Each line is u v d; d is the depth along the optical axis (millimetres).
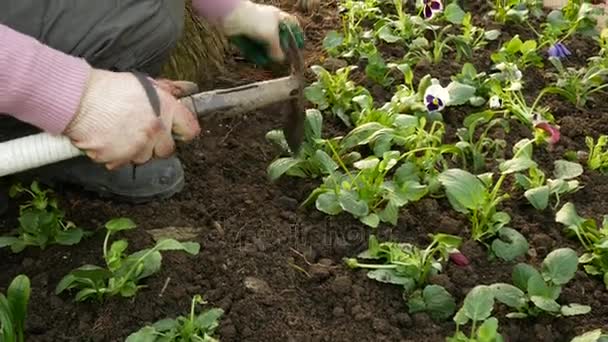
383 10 1328
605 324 840
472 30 1229
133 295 836
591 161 1031
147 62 901
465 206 903
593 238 905
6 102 736
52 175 956
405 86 1126
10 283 856
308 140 1006
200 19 1152
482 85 1134
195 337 774
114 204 962
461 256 887
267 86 875
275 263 894
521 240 904
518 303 819
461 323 804
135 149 765
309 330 828
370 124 1012
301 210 960
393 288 870
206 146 1048
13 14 813
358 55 1208
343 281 865
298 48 912
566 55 1212
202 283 866
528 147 1014
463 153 1020
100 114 747
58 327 821
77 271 797
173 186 962
